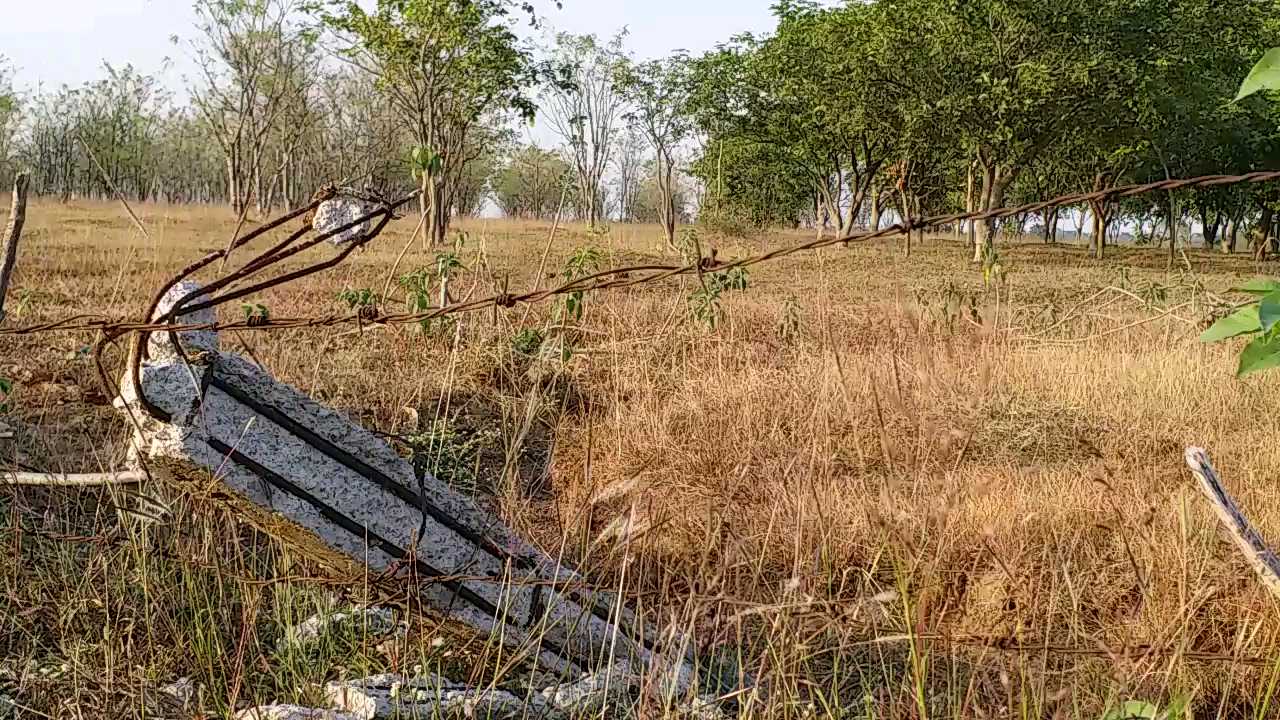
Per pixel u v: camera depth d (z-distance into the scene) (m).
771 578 4.28
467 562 3.42
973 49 31.33
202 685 3.33
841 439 6.26
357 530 3.21
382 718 3.13
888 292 15.82
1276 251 50.22
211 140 62.72
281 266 16.78
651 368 9.17
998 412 7.07
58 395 6.84
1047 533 4.75
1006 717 3.18
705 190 46.56
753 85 38.84
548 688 3.46
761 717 3.19
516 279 15.03
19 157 49.22
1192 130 35.19
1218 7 34.22
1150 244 56.72
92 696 3.29
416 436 6.25
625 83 38.09
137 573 3.87
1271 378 8.38
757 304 13.41
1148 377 8.58
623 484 4.11
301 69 44.62
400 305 10.21
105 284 12.90
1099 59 30.41
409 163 2.90
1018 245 44.91
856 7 35.53
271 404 3.07
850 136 36.09
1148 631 3.64
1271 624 3.80
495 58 28.23
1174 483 5.86
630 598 3.81
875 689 3.63
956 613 3.87
